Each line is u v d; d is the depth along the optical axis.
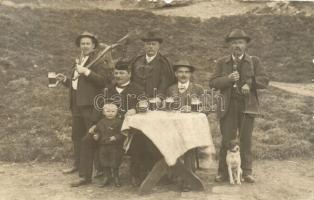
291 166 7.70
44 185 6.50
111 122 6.35
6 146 8.48
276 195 5.98
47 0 25.02
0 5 20.20
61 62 15.23
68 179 6.82
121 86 6.63
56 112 10.38
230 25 22.11
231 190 6.10
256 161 8.02
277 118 10.69
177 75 6.58
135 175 6.37
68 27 19.33
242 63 6.46
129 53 16.94
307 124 10.20
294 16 23.08
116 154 6.30
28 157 8.04
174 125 5.89
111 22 20.64
